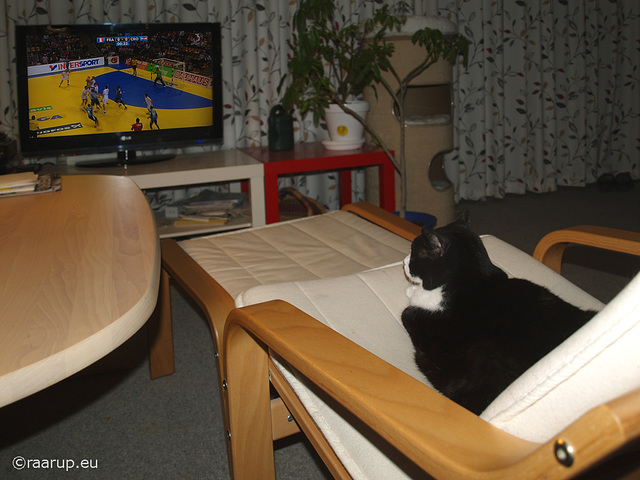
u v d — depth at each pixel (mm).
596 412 343
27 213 1146
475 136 3375
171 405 1522
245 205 2596
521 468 401
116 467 1282
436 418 537
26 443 1376
